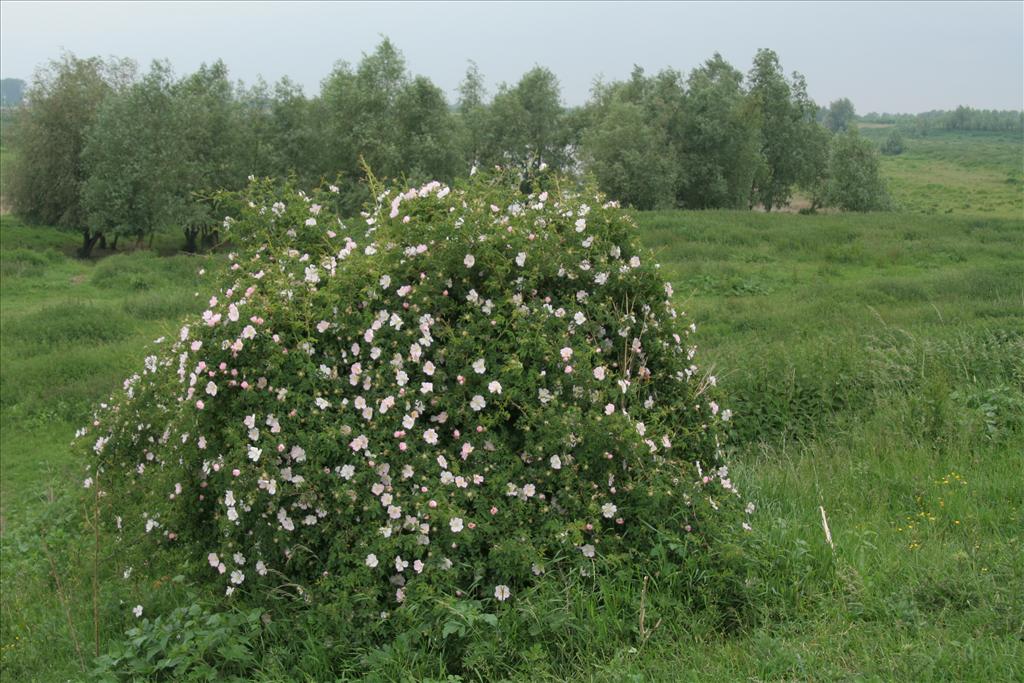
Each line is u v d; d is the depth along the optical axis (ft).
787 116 171.01
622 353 15.02
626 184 131.54
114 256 84.23
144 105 113.09
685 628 12.44
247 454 12.67
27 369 41.11
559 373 13.73
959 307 43.21
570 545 12.92
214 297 14.62
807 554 13.89
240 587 13.56
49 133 117.60
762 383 26.37
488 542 12.90
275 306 13.58
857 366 27.27
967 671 10.54
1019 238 78.07
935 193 212.84
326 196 18.65
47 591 19.49
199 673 11.99
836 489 18.76
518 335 13.69
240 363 13.26
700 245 73.51
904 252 70.23
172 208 111.96
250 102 130.82
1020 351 26.99
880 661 11.02
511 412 13.93
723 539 13.57
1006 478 18.34
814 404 25.67
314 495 12.77
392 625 12.25
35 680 14.61
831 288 53.47
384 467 12.84
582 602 12.38
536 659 11.63
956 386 25.17
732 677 10.98
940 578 13.02
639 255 15.66
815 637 11.74
